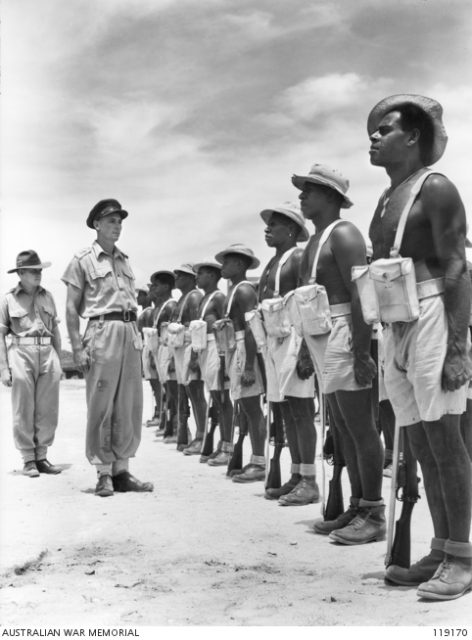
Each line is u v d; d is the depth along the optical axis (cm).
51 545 640
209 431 1161
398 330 497
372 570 559
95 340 905
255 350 959
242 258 1011
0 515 765
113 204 936
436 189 482
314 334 666
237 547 633
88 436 898
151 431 1652
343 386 641
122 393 915
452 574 479
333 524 671
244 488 924
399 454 521
